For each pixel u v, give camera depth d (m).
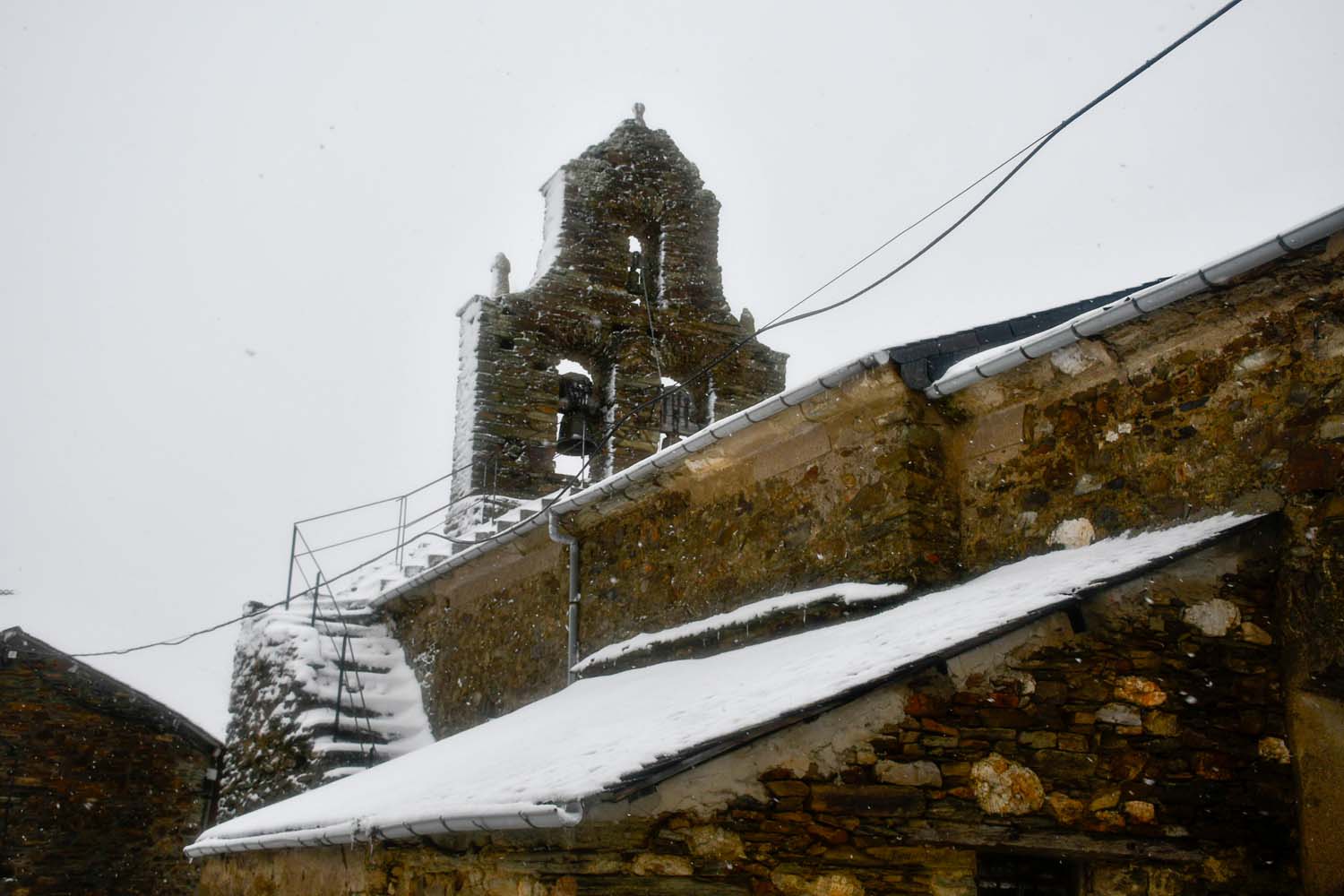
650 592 11.23
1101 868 6.79
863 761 6.65
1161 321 7.67
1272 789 6.87
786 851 6.50
